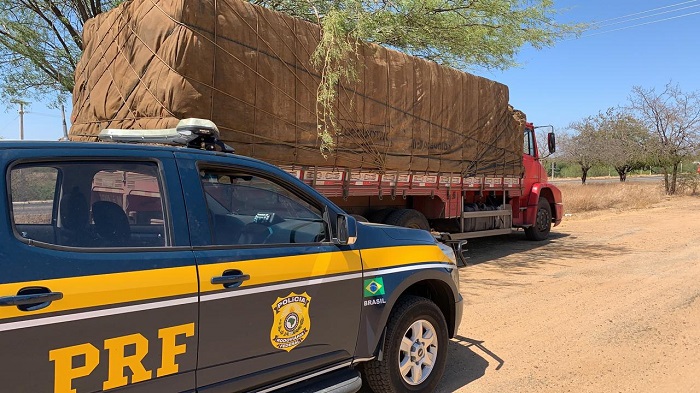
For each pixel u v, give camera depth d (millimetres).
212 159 3027
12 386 2113
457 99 9336
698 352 5145
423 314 4012
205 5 5570
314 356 3279
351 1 8312
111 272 2428
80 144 2576
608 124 36594
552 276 8680
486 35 11336
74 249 2396
